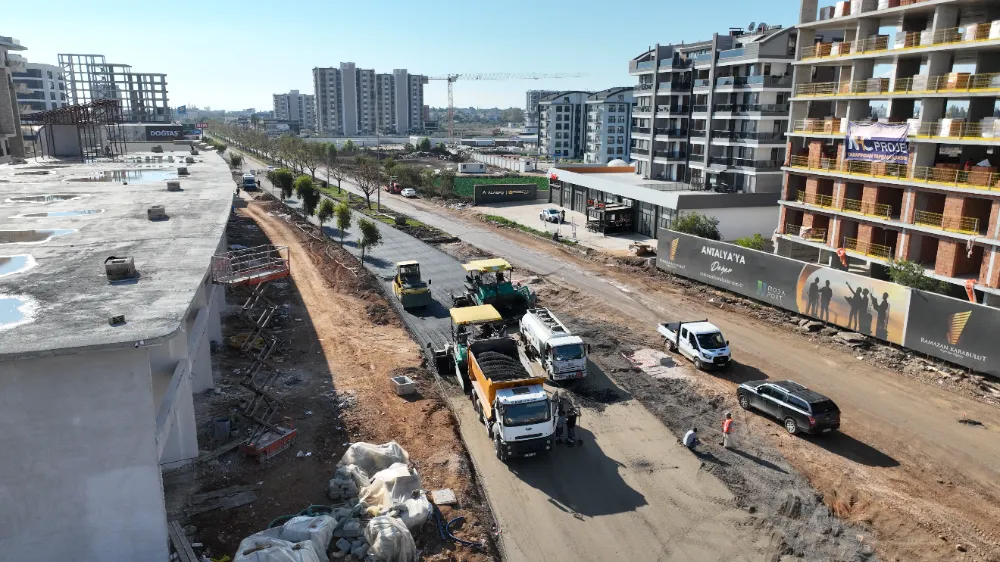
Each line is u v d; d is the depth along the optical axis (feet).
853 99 136.36
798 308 115.14
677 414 80.07
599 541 56.34
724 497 62.80
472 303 116.37
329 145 431.43
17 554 46.34
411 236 191.21
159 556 48.47
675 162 227.20
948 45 114.21
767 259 121.08
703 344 93.76
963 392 84.89
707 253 135.54
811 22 144.77
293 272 144.46
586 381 89.71
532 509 60.95
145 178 140.36
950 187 112.37
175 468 63.52
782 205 154.20
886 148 125.49
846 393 85.61
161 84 635.66
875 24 134.62
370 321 113.50
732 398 84.38
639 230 200.13
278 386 84.23
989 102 116.88
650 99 235.61
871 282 101.24
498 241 188.03
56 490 46.06
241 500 58.29
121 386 45.37
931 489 63.87
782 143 187.73
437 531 55.57
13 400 44.01
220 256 72.49
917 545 55.67
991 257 106.52
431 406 79.61
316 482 61.87
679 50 228.63
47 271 60.03
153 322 46.39
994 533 57.00
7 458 44.78
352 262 156.46
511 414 67.00
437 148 572.92
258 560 45.47
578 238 193.26
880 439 73.67
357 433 72.08
